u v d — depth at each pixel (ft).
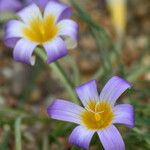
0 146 0.91
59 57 0.74
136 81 0.97
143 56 1.13
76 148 0.78
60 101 0.71
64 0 1.13
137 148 0.91
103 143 0.67
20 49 0.77
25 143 1.03
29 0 1.02
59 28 0.77
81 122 0.70
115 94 0.72
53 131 0.91
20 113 0.93
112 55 1.05
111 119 0.70
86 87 0.73
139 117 0.89
